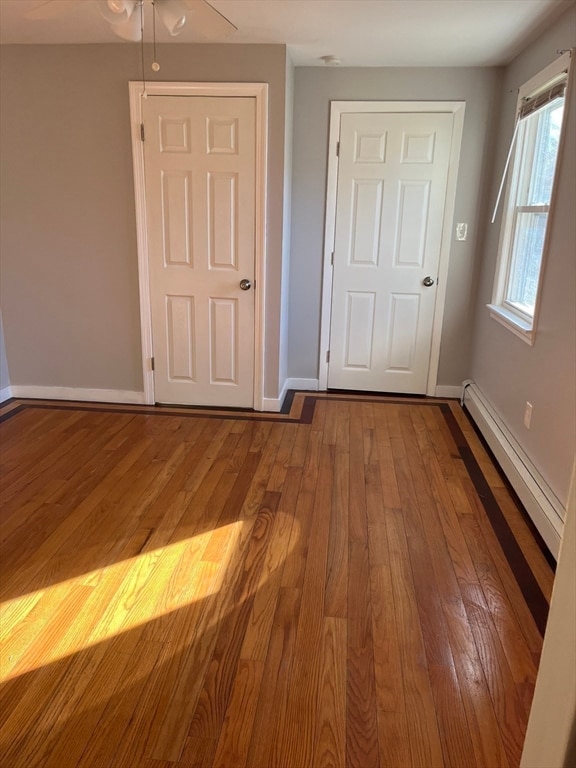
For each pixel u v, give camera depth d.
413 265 4.15
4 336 4.03
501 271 3.63
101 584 2.11
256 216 3.63
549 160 3.10
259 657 1.78
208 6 1.95
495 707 1.62
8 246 3.85
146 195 3.66
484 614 1.99
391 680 1.70
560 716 0.79
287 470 3.08
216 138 3.52
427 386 4.38
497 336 3.56
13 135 3.64
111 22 2.05
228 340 3.90
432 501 2.78
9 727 1.53
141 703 1.61
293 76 3.81
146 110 3.50
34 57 3.49
